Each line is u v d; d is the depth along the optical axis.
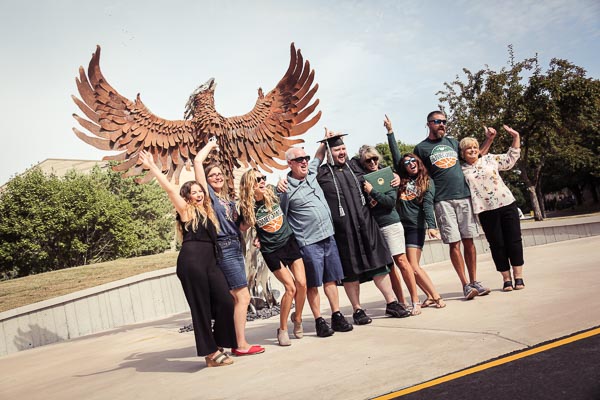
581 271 6.32
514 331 3.71
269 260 4.70
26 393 4.57
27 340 9.35
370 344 4.10
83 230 25.59
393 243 5.30
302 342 4.73
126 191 30.58
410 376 3.04
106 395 3.81
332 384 3.10
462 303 5.44
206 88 7.11
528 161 29.34
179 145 6.98
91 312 10.44
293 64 7.61
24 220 24.08
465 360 3.21
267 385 3.32
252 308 7.57
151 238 30.03
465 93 28.34
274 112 7.55
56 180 25.94
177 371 4.34
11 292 11.81
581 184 51.69
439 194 5.71
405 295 7.10
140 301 11.41
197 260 4.18
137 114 6.70
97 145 6.44
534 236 14.88
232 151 7.20
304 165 5.02
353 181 5.21
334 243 5.03
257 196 4.69
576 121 27.61
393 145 5.76
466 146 5.80
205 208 4.39
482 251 15.70
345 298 8.42
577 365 2.79
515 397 2.45
